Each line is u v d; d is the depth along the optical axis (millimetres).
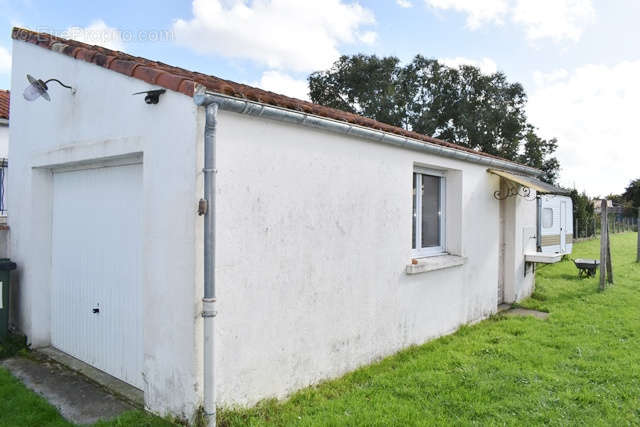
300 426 3451
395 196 5488
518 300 8961
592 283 10477
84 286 4953
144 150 3734
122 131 3988
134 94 3715
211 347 3266
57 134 4930
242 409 3605
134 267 4285
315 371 4395
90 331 4867
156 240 3629
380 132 4930
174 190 3457
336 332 4641
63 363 4938
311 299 4328
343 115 5016
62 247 5332
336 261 4617
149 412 3703
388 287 5383
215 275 3408
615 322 6891
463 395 4168
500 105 25797
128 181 4359
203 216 3330
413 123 26750
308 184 4266
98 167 4754
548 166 26812
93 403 3932
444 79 26766
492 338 6160
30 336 5426
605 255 9688
